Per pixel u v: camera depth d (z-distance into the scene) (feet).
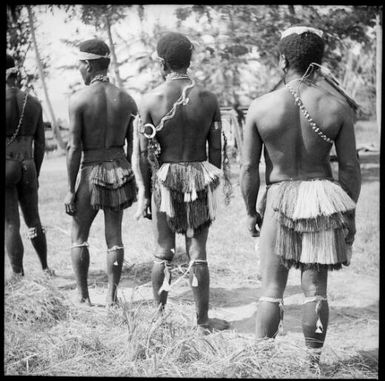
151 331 9.38
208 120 10.03
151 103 9.84
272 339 9.02
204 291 10.16
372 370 8.92
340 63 18.20
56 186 19.27
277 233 8.63
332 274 12.86
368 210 15.46
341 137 8.54
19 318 10.55
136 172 10.19
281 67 8.91
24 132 12.29
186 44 9.95
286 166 8.66
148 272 13.23
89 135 11.07
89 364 9.21
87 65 11.14
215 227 15.84
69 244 15.15
